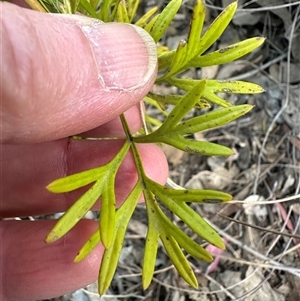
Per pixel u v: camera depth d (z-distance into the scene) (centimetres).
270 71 11
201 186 11
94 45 6
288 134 11
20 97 6
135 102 7
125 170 8
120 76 6
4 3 5
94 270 8
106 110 6
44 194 8
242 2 11
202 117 6
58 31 6
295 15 11
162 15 7
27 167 8
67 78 6
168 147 11
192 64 6
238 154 11
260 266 10
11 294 8
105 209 6
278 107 11
